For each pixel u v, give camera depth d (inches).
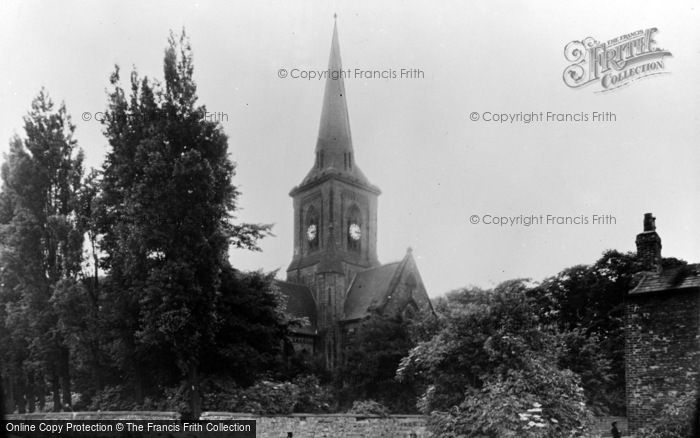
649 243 995.3
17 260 1387.8
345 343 2979.8
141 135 1229.7
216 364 1261.1
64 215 1417.3
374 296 2930.6
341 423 978.7
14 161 1433.3
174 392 1235.9
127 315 1194.6
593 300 1878.7
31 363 1407.5
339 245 3240.7
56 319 1350.9
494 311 767.7
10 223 1422.2
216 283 1165.1
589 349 1218.6
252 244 1455.5
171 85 1251.8
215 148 1258.0
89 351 1280.8
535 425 642.8
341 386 2144.4
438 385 782.5
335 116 3462.1
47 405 1825.8
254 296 1371.8
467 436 693.3
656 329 905.5
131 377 1268.5
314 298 3203.7
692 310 878.4
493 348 737.0
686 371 868.0
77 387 1547.7
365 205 3427.7
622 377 1553.9
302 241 3417.8
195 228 1151.0
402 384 1900.8
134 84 1250.0
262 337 1355.8
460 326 772.6
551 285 1902.1
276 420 933.2
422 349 800.9
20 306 1409.9
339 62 3526.1
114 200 1259.2
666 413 810.8
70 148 1480.1
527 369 721.0
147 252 1158.3
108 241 1268.5
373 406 1067.3
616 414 1331.2
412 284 2908.5
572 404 709.3
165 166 1152.8
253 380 1264.8
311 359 2410.2
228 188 1286.9
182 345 1102.4
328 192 3280.0
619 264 1872.5
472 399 708.0
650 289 918.4
